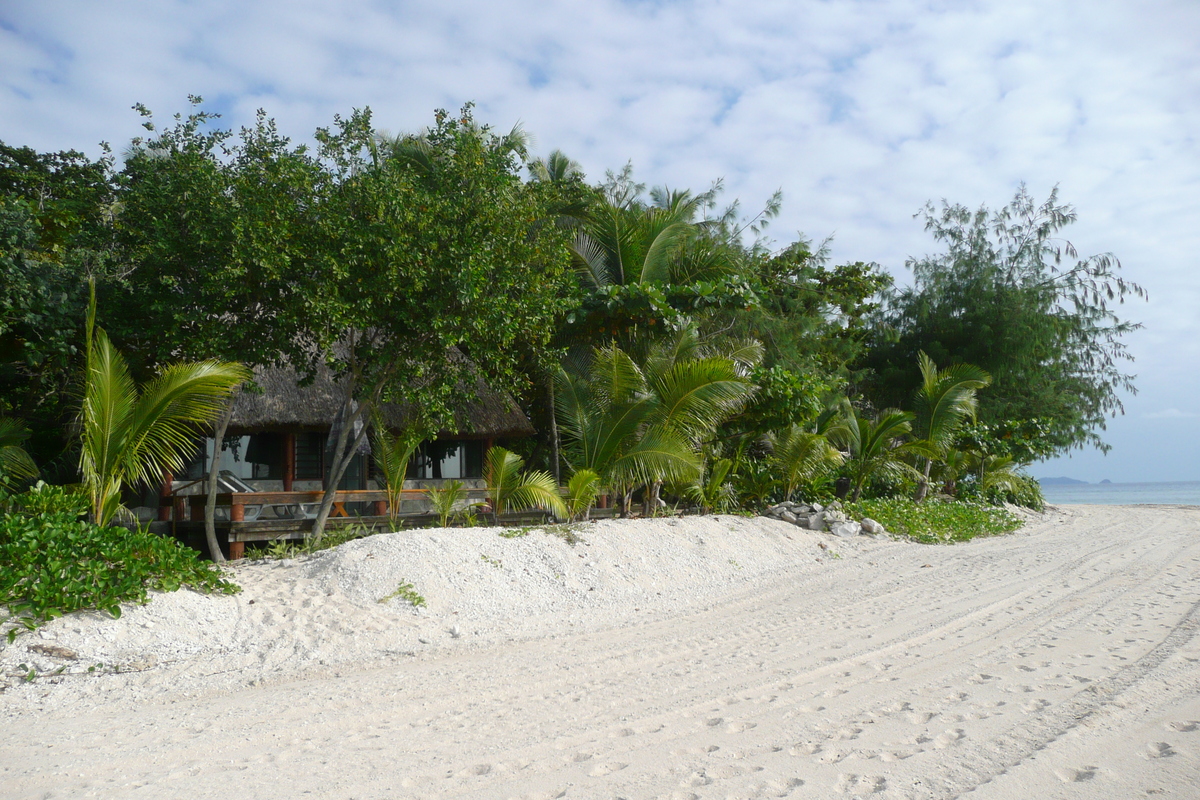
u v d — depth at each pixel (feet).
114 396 28.66
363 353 38.17
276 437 55.16
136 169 37.01
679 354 53.26
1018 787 12.32
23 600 22.99
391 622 26.96
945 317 108.17
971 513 66.64
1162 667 19.52
